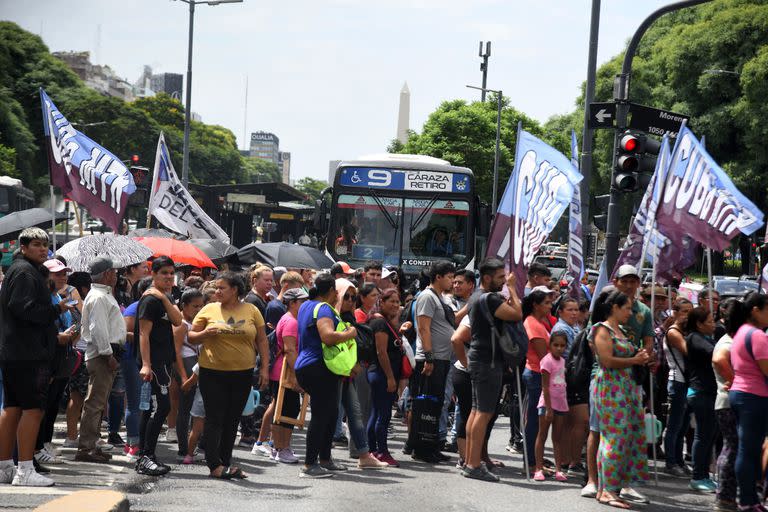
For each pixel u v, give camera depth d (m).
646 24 18.48
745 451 10.16
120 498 8.20
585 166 24.78
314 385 11.38
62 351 11.41
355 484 11.11
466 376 12.27
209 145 167.12
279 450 12.62
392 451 14.27
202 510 9.30
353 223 24.22
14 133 95.25
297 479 11.30
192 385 12.14
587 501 10.65
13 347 9.79
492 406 11.70
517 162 12.72
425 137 79.69
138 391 12.24
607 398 10.62
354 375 12.37
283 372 12.52
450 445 14.61
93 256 12.95
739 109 61.59
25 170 96.69
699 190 12.83
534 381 12.34
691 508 10.69
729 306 10.61
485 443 12.38
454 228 24.28
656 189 13.19
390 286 15.61
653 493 11.52
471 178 24.41
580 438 12.68
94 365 11.88
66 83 117.88
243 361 10.95
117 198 15.02
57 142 14.55
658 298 13.44
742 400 10.16
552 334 12.20
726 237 12.54
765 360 10.03
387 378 12.69
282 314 13.66
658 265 14.21
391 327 12.84
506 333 11.53
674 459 13.16
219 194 58.84
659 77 69.00
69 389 13.15
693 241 14.15
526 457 11.97
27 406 9.90
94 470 11.26
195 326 10.91
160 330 11.16
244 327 10.95
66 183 14.62
